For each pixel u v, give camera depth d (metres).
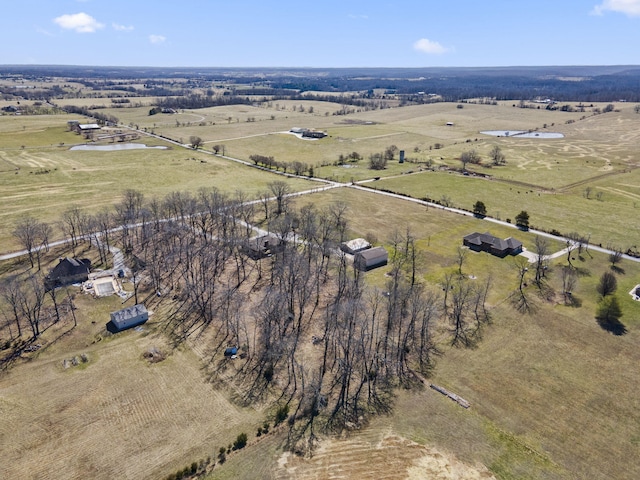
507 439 61.56
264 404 67.44
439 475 55.75
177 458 57.59
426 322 86.12
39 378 71.62
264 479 54.84
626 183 192.50
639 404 68.06
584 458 58.72
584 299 98.75
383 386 72.06
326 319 85.44
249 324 88.44
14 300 82.75
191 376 73.12
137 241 127.12
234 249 120.81
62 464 56.41
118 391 69.31
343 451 59.25
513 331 86.75
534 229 140.88
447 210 158.75
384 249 119.81
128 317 86.50
